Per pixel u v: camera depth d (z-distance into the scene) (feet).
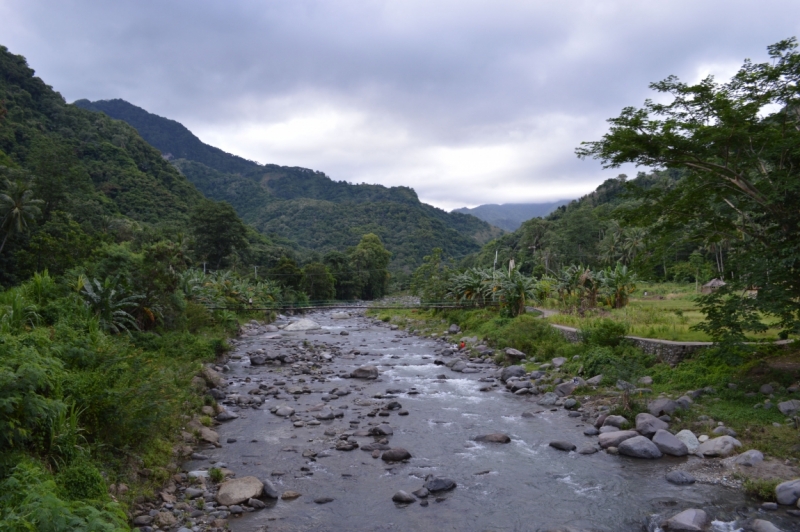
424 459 46.65
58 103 426.10
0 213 145.38
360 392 73.20
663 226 64.49
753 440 45.09
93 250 146.41
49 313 66.54
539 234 363.56
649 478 41.50
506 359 91.35
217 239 274.57
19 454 28.48
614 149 56.80
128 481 36.52
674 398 57.31
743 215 59.57
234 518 35.12
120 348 51.67
